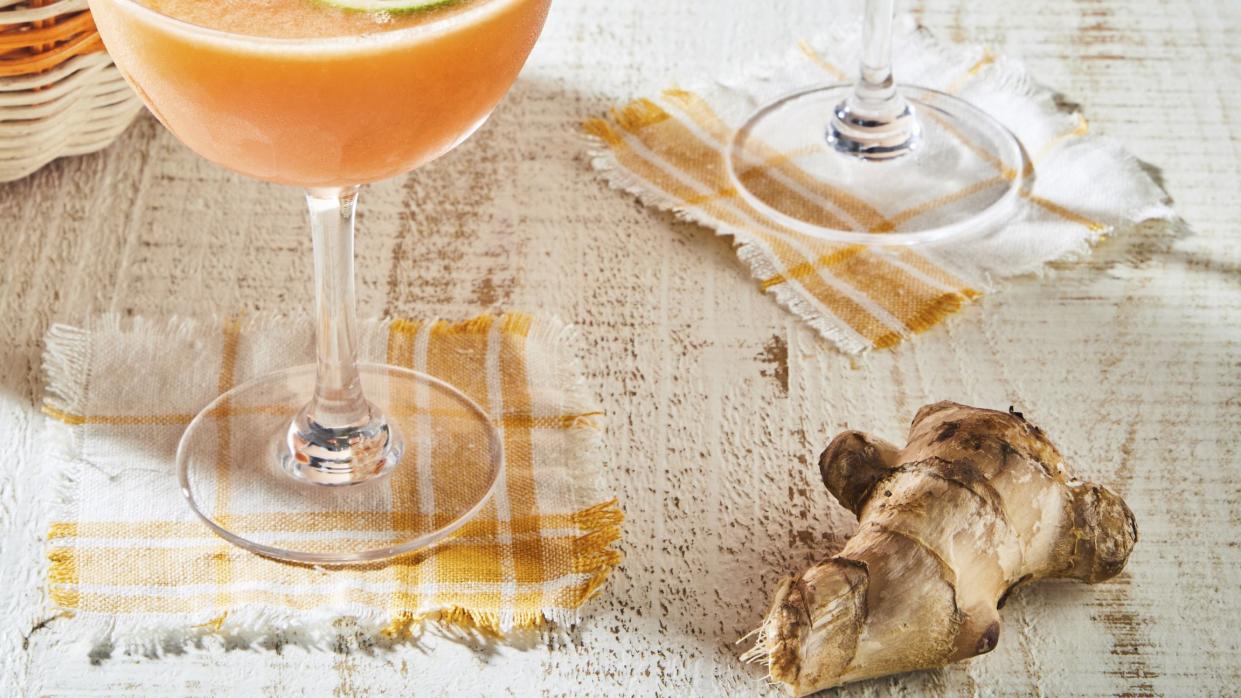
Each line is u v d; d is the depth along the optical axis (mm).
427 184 654
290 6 469
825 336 604
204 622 520
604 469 564
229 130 480
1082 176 661
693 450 571
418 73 471
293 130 477
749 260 626
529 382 586
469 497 550
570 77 703
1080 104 694
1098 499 522
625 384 589
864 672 505
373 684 510
